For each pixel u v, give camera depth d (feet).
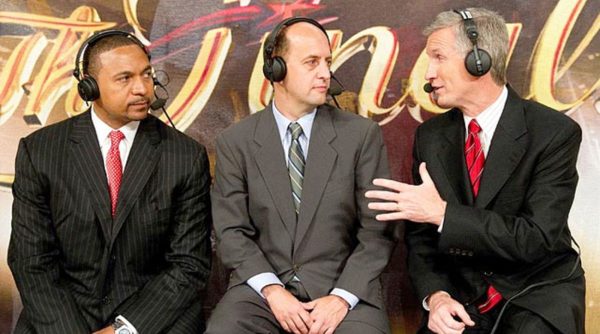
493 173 7.83
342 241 8.34
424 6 9.68
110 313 8.25
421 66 9.71
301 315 7.76
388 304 9.80
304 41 8.09
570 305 7.45
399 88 9.75
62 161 8.25
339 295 7.97
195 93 9.85
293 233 8.21
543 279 7.78
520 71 9.63
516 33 9.61
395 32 9.71
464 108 8.07
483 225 7.50
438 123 8.44
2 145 9.80
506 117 7.93
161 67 9.82
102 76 8.14
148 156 8.34
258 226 8.38
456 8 9.65
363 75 9.77
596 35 9.52
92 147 8.30
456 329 7.50
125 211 8.18
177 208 8.47
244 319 7.86
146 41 9.81
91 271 8.30
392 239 8.33
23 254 8.19
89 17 9.81
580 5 9.51
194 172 8.45
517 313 7.64
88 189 8.18
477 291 7.94
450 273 8.27
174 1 9.80
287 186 8.23
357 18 9.72
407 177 9.79
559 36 9.55
